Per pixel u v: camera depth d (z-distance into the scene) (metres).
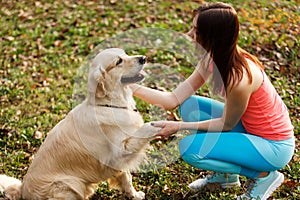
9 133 5.18
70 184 3.75
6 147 4.98
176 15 8.01
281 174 3.90
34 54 7.21
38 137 5.09
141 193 4.16
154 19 7.95
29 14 8.63
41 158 3.90
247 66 3.52
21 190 3.99
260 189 3.87
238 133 3.76
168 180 4.31
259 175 3.83
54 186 3.77
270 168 3.74
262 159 3.67
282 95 5.56
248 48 6.63
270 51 6.50
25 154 4.84
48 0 9.19
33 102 5.88
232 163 3.76
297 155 4.52
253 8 7.68
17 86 6.28
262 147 3.66
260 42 6.73
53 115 5.54
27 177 3.95
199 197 4.04
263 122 3.69
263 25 7.09
